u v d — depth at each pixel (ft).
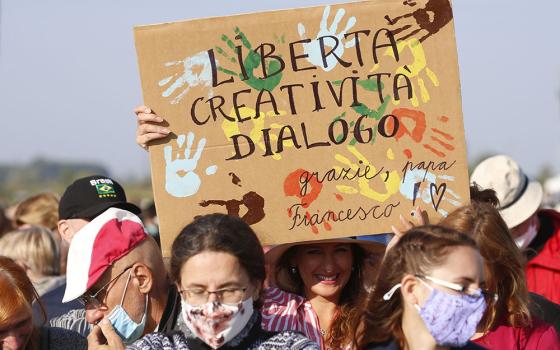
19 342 14.10
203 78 14.94
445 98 15.06
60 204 19.30
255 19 14.98
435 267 12.09
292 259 15.58
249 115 14.97
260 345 12.51
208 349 12.47
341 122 15.05
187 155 14.90
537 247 21.06
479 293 12.13
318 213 14.97
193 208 14.89
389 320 12.53
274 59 15.01
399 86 15.08
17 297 14.02
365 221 14.97
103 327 14.16
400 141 15.05
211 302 12.14
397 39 15.08
